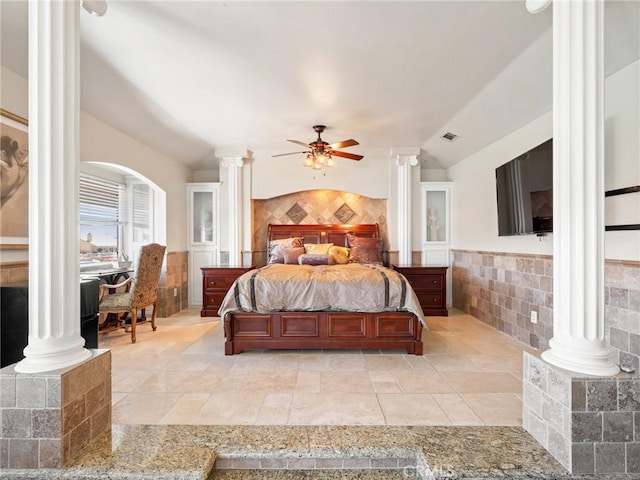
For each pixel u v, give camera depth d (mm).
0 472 1480
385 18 2170
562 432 1481
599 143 1535
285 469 1699
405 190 5297
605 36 2221
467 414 2137
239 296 3324
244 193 5430
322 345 3322
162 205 4848
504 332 3973
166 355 3270
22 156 2508
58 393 1478
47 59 1562
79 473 1475
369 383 2611
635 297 2250
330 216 5754
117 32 2275
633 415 1430
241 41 2402
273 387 2545
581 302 1522
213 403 2285
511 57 2662
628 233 2320
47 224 1551
